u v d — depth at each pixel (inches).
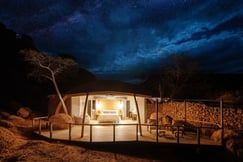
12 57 1312.7
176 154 491.8
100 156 456.4
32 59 868.0
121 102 885.2
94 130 646.5
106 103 885.8
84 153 462.3
